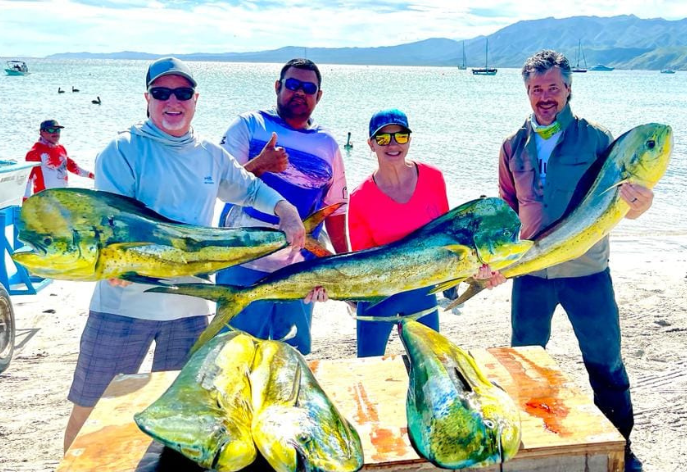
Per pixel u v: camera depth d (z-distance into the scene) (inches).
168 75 145.6
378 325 178.5
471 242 140.5
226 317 138.8
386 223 174.6
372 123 172.7
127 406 122.1
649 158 142.7
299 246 148.9
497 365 136.6
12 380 236.8
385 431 113.4
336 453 98.7
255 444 99.7
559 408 118.8
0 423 205.5
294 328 140.1
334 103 2827.3
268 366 117.2
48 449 190.4
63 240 125.1
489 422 103.1
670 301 319.0
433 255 141.6
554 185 167.5
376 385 130.4
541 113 166.1
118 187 148.0
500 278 151.7
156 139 148.9
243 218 182.5
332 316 308.0
